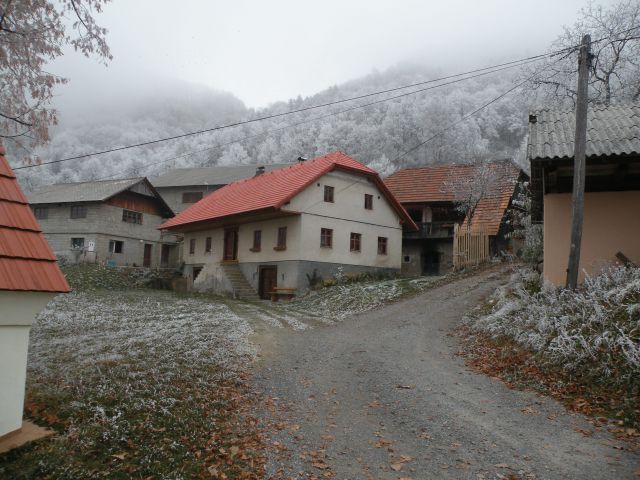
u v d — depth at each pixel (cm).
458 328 1311
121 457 471
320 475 479
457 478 468
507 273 2167
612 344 786
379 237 2898
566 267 1219
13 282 411
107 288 2905
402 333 1316
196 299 2369
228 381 806
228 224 2984
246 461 506
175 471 462
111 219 3772
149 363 853
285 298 2470
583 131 1069
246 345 1116
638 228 1178
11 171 502
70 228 3741
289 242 2536
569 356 810
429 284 2191
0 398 436
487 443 555
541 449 534
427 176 3656
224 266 2931
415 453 532
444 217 3484
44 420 530
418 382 825
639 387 668
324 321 1647
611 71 2477
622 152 1075
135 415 586
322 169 2556
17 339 445
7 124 812
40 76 820
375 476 477
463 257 2584
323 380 852
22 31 764
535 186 1416
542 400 707
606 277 1063
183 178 5597
